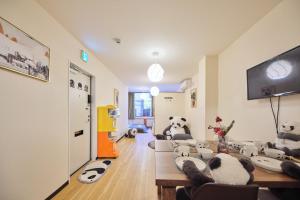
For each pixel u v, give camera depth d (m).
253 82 2.03
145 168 2.98
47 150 1.85
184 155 1.39
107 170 2.88
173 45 2.83
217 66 3.34
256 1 1.67
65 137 2.25
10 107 1.38
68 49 2.34
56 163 2.04
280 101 1.67
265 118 1.89
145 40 2.63
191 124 5.36
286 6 1.59
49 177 1.89
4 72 1.33
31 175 1.61
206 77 3.33
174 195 0.98
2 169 1.31
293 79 1.44
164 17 1.98
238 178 0.85
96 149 3.54
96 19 2.03
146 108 9.74
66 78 2.28
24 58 1.51
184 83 5.95
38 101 1.71
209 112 3.30
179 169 1.11
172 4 1.74
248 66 2.25
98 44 2.80
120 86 6.23
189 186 0.98
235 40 2.61
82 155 3.06
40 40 1.74
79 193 2.10
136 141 5.54
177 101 7.02
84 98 3.18
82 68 2.80
